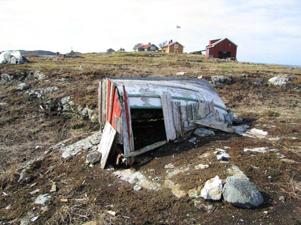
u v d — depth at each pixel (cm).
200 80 1290
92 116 1528
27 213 838
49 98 1808
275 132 1104
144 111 1055
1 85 2217
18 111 1778
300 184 746
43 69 2389
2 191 991
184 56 5103
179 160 894
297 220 641
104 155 974
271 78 2114
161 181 825
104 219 727
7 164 1220
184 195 751
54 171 1032
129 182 855
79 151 1108
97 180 903
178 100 1053
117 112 952
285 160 844
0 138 1491
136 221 709
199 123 1047
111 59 3881
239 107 1543
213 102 1144
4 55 2939
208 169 816
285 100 1706
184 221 685
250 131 1120
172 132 996
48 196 884
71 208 798
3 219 838
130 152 926
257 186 740
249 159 845
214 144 961
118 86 976
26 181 1016
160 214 718
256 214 667
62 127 1556
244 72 2425
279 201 697
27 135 1508
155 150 973
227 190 707
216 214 684
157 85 1075
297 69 3216
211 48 5525
